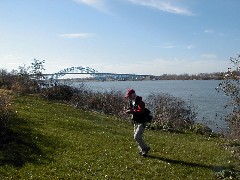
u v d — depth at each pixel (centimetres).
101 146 2066
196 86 16675
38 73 5044
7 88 4653
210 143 2739
